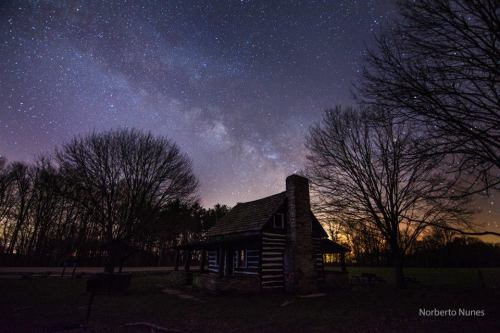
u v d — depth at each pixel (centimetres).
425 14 570
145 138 2184
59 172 1962
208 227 4666
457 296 1362
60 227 3594
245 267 1733
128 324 821
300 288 1488
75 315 939
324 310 1055
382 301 1244
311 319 911
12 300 1195
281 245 1656
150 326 798
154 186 2128
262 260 1559
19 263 3195
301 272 1536
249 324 850
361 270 3628
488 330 759
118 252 1811
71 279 2091
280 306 1141
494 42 504
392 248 1688
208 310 1057
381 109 620
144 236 2331
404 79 564
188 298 1339
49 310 1013
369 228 1736
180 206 2580
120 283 1456
